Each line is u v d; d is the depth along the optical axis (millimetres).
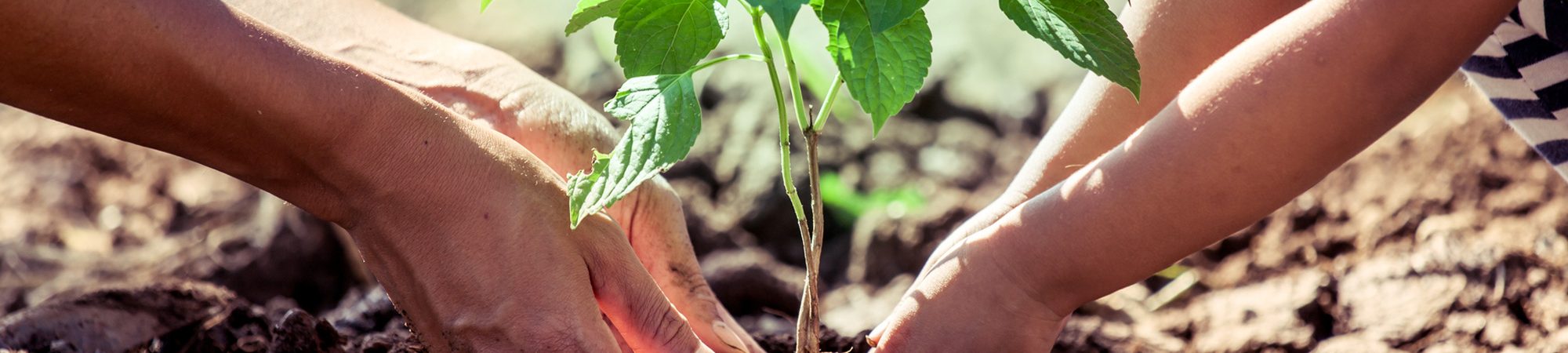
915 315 814
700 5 729
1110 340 1133
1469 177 1334
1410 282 1187
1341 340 1135
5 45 647
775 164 1675
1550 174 1307
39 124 2107
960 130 1856
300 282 1530
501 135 790
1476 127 1399
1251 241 1401
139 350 943
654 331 797
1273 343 1157
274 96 707
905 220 1512
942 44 2064
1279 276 1314
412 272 778
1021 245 777
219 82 694
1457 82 1639
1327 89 708
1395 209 1332
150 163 1956
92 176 1909
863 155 1737
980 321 798
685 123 704
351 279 1544
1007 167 1760
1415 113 1589
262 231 1578
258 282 1511
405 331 1056
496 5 2338
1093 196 757
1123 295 1346
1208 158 730
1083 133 872
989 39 2070
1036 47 2055
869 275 1497
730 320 936
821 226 794
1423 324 1119
